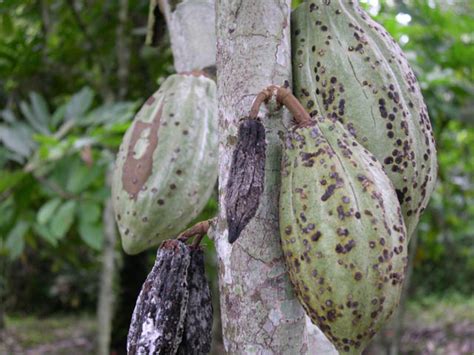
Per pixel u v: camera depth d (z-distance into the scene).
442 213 2.86
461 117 2.26
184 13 0.96
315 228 0.53
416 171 0.63
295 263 0.54
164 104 0.91
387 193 0.56
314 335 0.73
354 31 0.65
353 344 0.55
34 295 4.57
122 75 1.96
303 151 0.56
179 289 0.58
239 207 0.53
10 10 1.96
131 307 2.26
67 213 1.61
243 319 0.56
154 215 0.87
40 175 1.65
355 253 0.53
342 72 0.64
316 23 0.66
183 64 0.97
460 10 2.32
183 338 0.59
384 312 0.54
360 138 0.62
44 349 3.44
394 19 1.81
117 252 2.27
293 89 0.65
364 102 0.63
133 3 2.01
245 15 0.59
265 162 0.57
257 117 0.55
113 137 1.60
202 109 0.91
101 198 1.65
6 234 1.73
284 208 0.55
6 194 1.69
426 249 2.97
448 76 1.97
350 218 0.53
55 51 2.07
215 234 0.59
